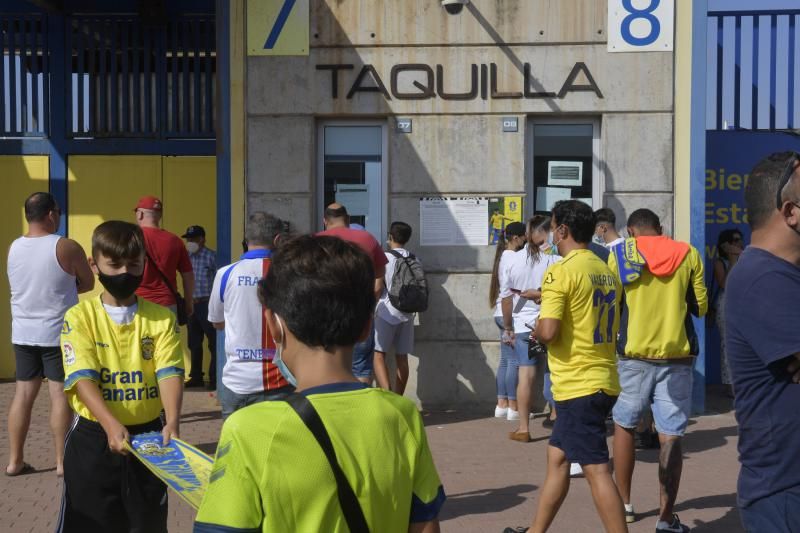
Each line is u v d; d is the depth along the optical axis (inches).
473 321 374.6
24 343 269.3
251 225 211.0
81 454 159.0
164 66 429.4
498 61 373.7
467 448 314.8
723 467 291.0
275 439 82.7
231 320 206.8
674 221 373.1
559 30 372.2
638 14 369.4
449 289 374.9
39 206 271.0
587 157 381.4
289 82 376.2
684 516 241.4
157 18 425.1
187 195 432.5
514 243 338.3
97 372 157.5
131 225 161.9
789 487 111.0
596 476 196.2
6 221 433.7
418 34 374.6
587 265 201.9
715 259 431.8
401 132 375.9
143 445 148.1
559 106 372.8
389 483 85.4
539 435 333.1
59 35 429.4
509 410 354.6
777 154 118.8
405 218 376.8
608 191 373.7
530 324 318.7
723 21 437.1
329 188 384.8
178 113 431.2
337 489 82.7
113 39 428.5
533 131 382.0
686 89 370.0
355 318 87.3
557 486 201.9
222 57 376.2
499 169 374.6
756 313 112.2
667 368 224.8
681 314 225.9
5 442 316.5
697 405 370.0
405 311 339.9
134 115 431.2
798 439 110.7
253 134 377.1
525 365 323.0
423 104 374.9
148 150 431.2
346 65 374.9
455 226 375.2
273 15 374.9
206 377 436.8
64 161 431.8
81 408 159.9
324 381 86.9
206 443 314.8
